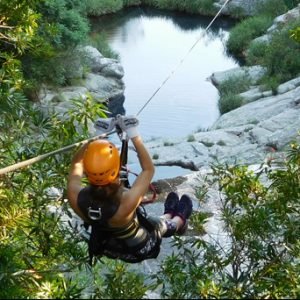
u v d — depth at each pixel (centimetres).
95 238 300
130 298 326
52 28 804
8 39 535
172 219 335
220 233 504
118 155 289
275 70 1844
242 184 395
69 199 298
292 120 1480
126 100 1845
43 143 412
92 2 2603
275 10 2391
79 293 331
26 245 436
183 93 1892
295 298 350
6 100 449
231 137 1467
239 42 2194
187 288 345
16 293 353
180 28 2531
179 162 1382
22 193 422
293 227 385
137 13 2717
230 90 1828
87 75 1819
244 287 338
